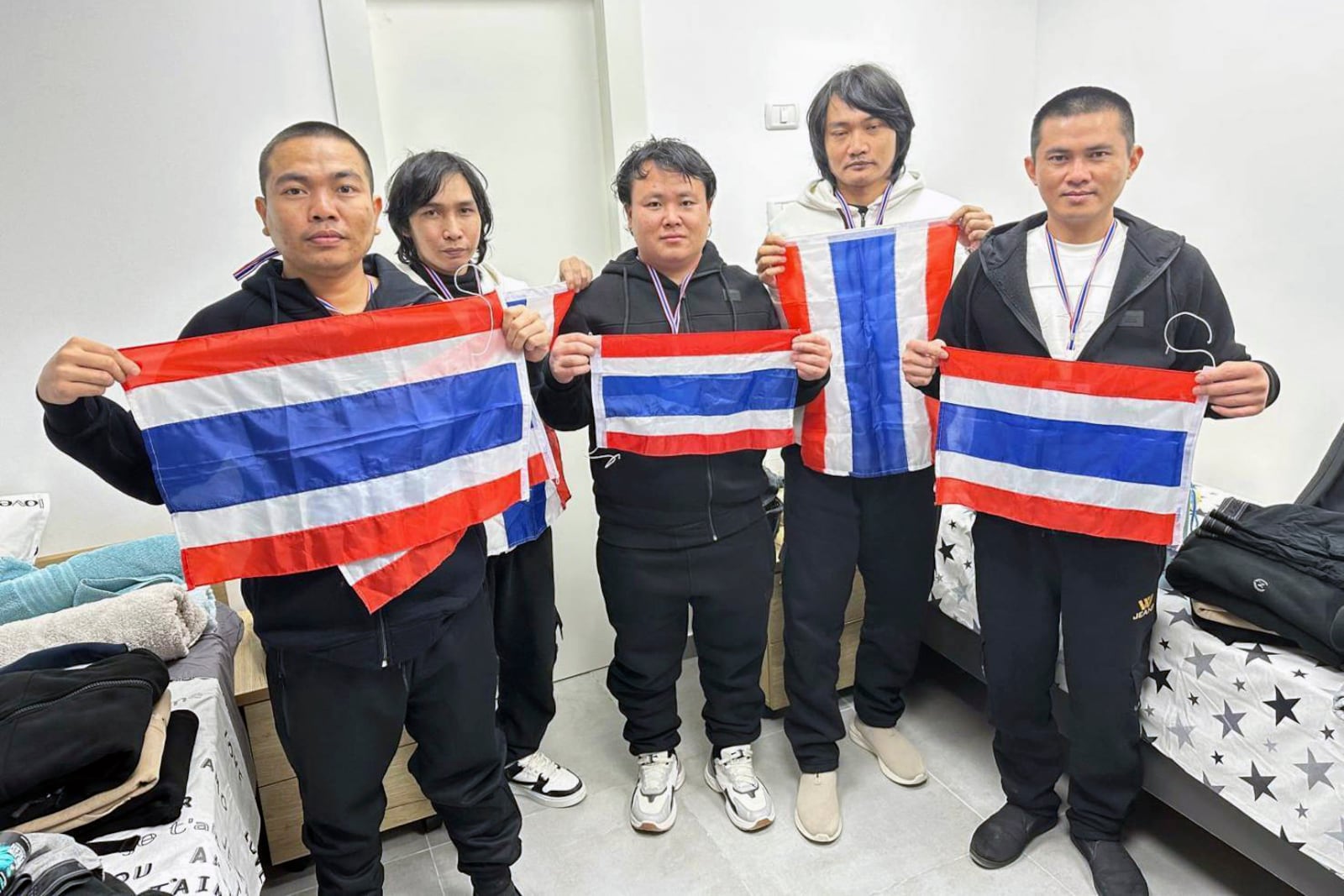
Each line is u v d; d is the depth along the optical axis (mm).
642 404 1721
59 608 1795
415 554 1305
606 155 2492
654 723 1992
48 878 943
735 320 1793
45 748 1144
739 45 2520
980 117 2951
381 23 2188
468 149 2346
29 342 1995
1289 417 2320
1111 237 1529
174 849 1154
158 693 1337
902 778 2055
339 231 1214
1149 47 2570
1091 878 1727
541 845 1938
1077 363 1505
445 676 1403
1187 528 1840
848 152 1783
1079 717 1647
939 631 2369
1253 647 1518
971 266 1658
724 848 1896
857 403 1845
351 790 1365
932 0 2762
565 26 2389
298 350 1250
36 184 1935
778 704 2354
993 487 1632
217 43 2012
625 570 1833
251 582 1301
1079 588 1578
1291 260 2256
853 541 1926
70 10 1891
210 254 2100
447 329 1340
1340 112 2100
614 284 1776
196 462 1219
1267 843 1522
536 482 1663
